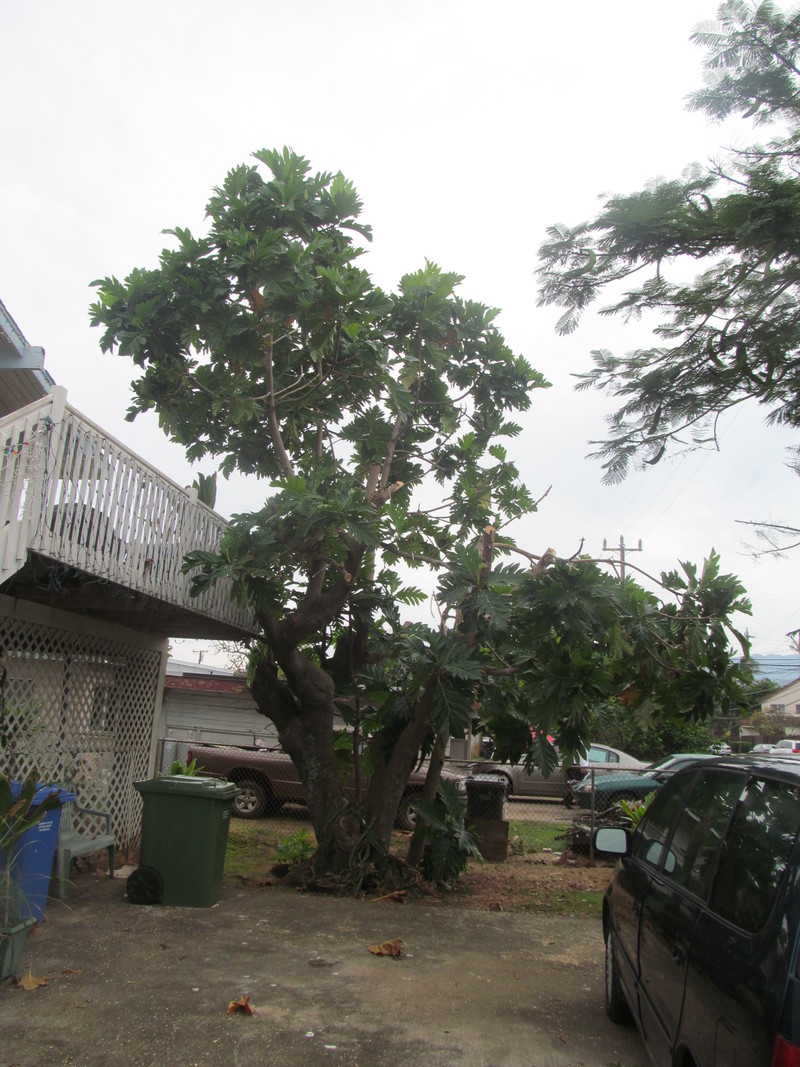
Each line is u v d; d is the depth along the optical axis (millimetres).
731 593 8320
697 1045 2936
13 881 5547
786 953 2418
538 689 7938
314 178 8992
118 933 6367
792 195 4832
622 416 6031
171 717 16875
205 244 8305
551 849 12820
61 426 5977
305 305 8133
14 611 7293
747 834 3156
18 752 7398
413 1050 4535
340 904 7816
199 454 9727
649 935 3982
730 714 9047
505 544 8906
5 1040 4371
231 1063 4250
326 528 7535
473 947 6609
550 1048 4648
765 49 4883
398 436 10539
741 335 5520
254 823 13562
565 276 5738
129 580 7035
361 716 9766
